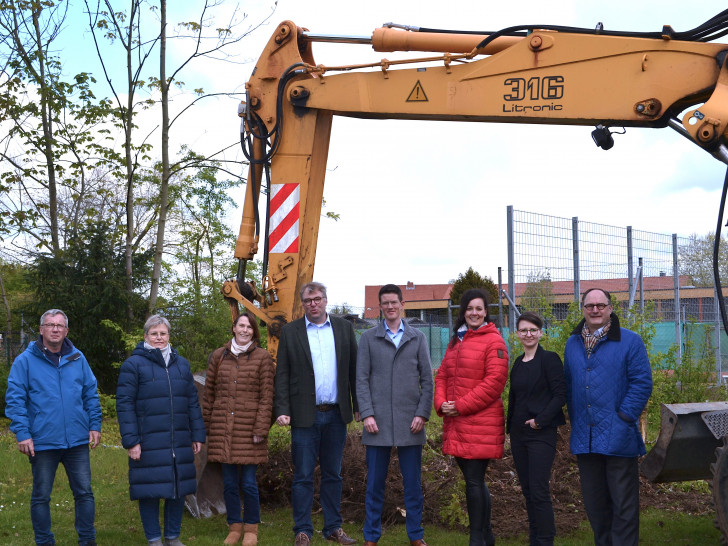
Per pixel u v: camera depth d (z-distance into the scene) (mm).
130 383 5367
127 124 15422
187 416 5547
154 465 5324
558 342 8078
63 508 7078
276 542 5738
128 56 14977
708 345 10234
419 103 6008
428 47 6094
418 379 5609
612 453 4789
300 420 5613
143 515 5406
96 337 15141
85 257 15641
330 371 5711
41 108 15969
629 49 5309
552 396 5121
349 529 6141
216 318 14391
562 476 6906
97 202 20359
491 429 5203
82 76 15430
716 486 4859
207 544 5676
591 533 5902
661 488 7184
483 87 5781
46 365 5496
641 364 4852
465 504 6293
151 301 15336
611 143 5496
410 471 5520
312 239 6637
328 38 6430
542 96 5582
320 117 6602
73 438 5492
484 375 5273
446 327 21000
